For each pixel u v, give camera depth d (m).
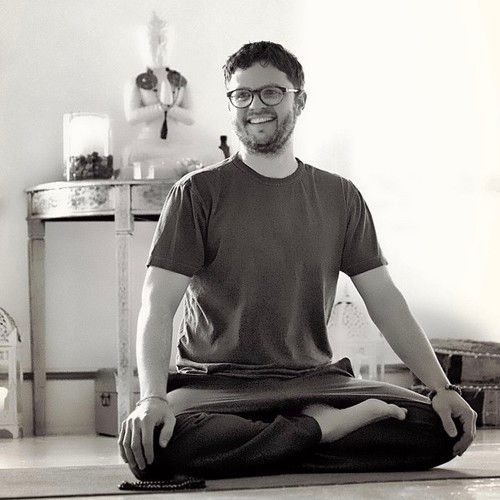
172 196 3.49
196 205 3.45
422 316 6.88
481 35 6.91
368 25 6.78
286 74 3.46
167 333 3.31
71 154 5.99
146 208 5.66
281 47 3.50
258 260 3.46
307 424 3.22
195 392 3.38
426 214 6.86
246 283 3.45
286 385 3.41
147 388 3.16
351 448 3.31
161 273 3.40
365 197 6.78
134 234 6.41
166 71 6.30
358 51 6.77
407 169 6.83
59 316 6.33
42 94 6.32
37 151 6.30
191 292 3.54
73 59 6.36
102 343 6.38
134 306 6.40
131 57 6.41
